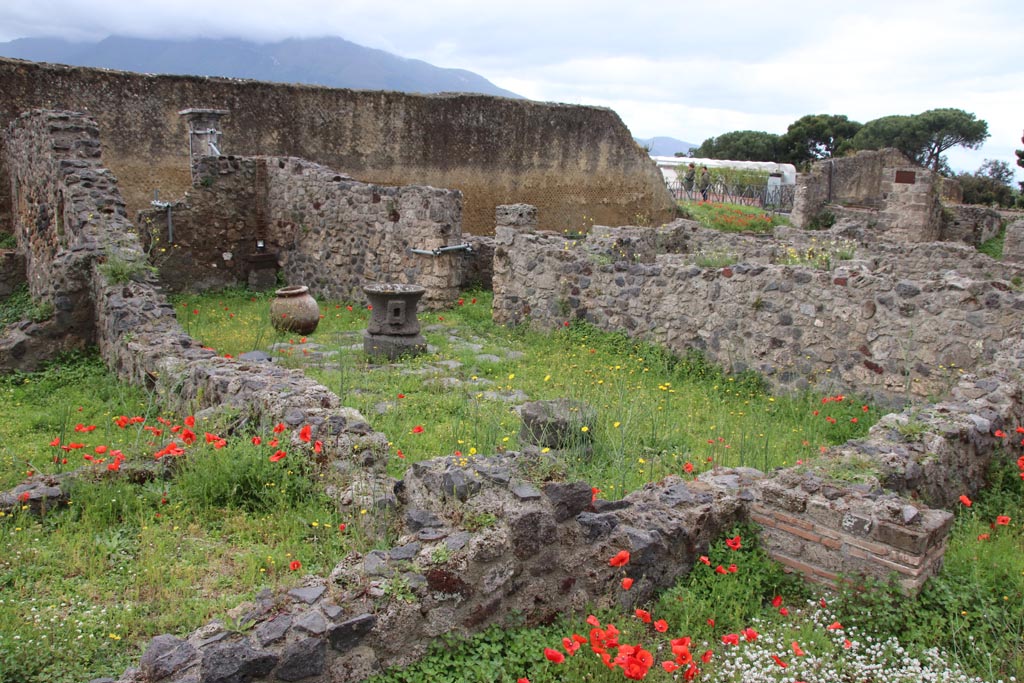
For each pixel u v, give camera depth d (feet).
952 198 96.89
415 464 13.56
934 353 24.73
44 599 11.78
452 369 30.25
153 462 16.70
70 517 14.51
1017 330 23.11
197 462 16.38
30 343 28.68
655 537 12.95
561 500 12.41
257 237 49.42
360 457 16.49
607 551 12.69
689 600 12.62
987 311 23.66
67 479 15.47
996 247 71.10
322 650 9.83
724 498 14.35
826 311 26.96
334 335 36.11
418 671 10.56
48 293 31.48
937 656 11.30
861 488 13.73
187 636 9.85
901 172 65.92
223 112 49.88
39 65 48.11
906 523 12.42
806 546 13.53
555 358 31.83
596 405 22.50
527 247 36.91
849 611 12.53
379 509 13.60
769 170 105.70
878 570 12.64
